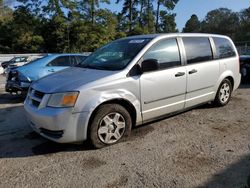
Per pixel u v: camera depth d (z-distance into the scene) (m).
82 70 4.88
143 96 4.69
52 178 3.54
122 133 4.55
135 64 4.64
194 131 5.03
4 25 49.53
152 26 56.31
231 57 6.62
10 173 3.70
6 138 5.00
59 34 44.91
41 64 8.47
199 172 3.58
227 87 6.58
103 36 45.28
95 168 3.76
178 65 5.24
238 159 3.89
